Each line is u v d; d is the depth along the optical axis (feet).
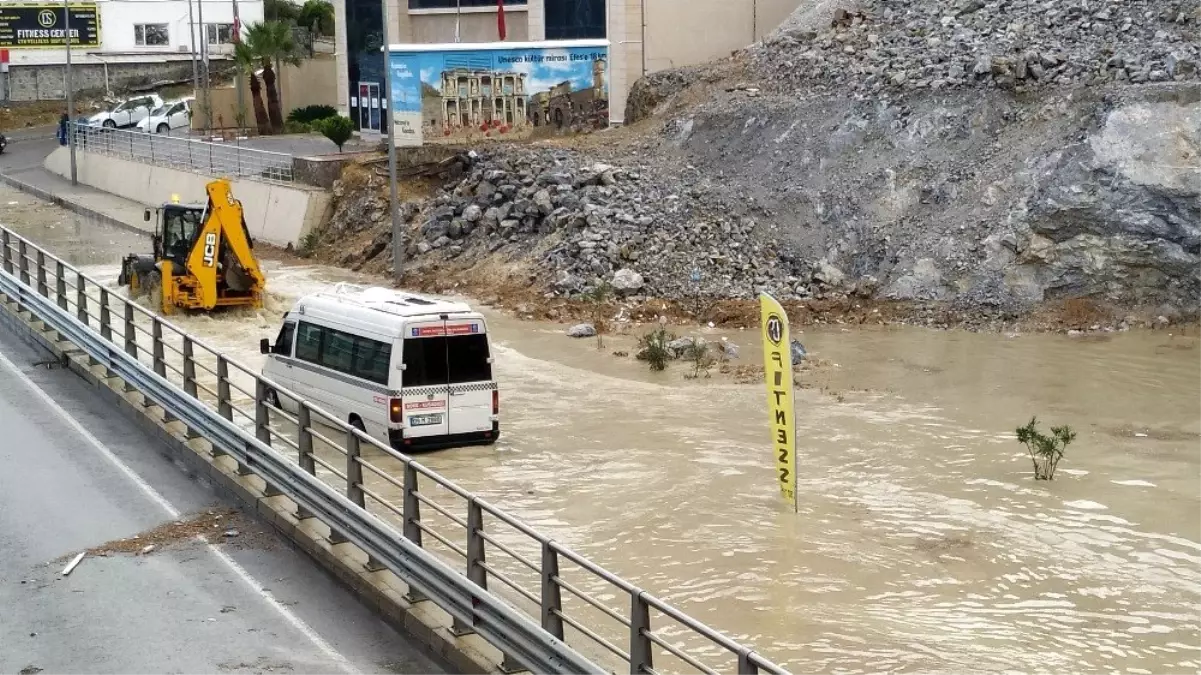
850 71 114.11
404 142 132.36
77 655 37.60
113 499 51.34
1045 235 90.22
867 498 54.85
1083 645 40.47
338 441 64.08
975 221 93.50
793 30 131.64
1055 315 88.33
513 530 50.88
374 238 118.32
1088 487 56.24
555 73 136.98
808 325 90.17
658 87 134.00
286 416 48.78
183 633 39.24
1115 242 88.38
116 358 64.59
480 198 113.39
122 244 131.44
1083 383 74.08
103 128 179.22
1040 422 66.44
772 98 114.93
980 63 102.63
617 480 57.31
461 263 108.06
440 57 132.46
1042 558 47.91
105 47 242.78
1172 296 88.22
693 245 98.99
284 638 39.09
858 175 101.35
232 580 43.52
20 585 42.86
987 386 73.72
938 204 96.58
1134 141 89.76
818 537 50.01
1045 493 55.47
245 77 202.59
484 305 97.40
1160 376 75.36
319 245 124.57
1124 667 38.91
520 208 108.37
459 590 37.68
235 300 93.81
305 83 205.46
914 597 44.21
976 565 47.16
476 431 62.28
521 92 136.15
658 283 96.07
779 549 48.70
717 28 143.74
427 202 119.44
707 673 29.48
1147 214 87.86
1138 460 60.03
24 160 199.72
